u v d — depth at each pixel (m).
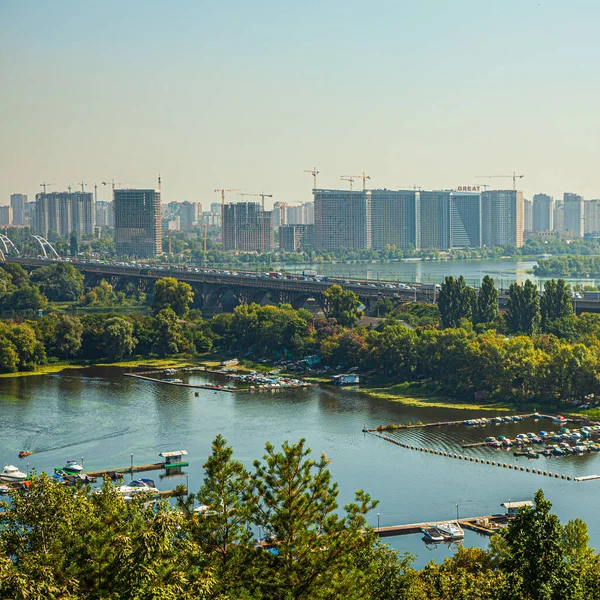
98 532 138.12
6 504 147.88
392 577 173.75
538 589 147.75
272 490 144.88
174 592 124.56
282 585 136.62
